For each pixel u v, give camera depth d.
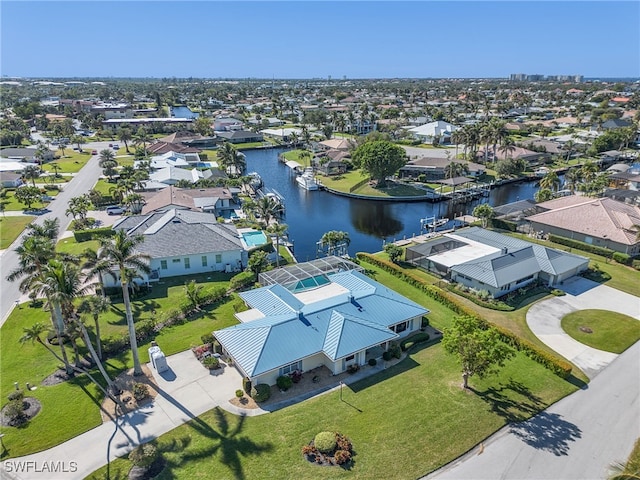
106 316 48.41
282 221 91.31
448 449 29.70
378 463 28.53
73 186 108.75
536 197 90.06
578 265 56.66
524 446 30.08
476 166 125.38
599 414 33.12
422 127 180.88
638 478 22.11
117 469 28.23
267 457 28.95
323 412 33.19
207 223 66.56
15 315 48.09
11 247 68.06
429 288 52.88
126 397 34.88
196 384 36.53
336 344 37.66
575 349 41.66
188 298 50.41
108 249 34.94
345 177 124.44
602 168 129.88
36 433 31.31
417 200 105.25
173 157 134.88
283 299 44.84
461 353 33.34
